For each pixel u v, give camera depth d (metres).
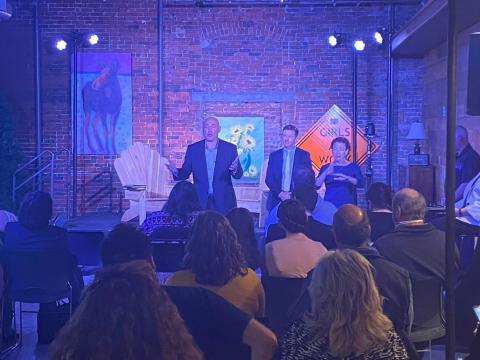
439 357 5.09
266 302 3.89
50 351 1.80
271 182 7.47
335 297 2.23
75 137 11.95
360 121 11.95
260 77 11.97
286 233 4.10
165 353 1.76
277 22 11.91
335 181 7.44
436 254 3.73
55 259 5.00
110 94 11.95
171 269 5.06
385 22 11.83
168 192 11.32
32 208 4.96
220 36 11.95
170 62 11.98
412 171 10.70
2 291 4.52
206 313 2.34
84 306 1.79
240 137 12.00
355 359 2.23
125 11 11.91
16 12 11.87
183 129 12.04
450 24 2.23
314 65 11.93
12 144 11.05
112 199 12.08
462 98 9.49
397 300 3.27
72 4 11.89
